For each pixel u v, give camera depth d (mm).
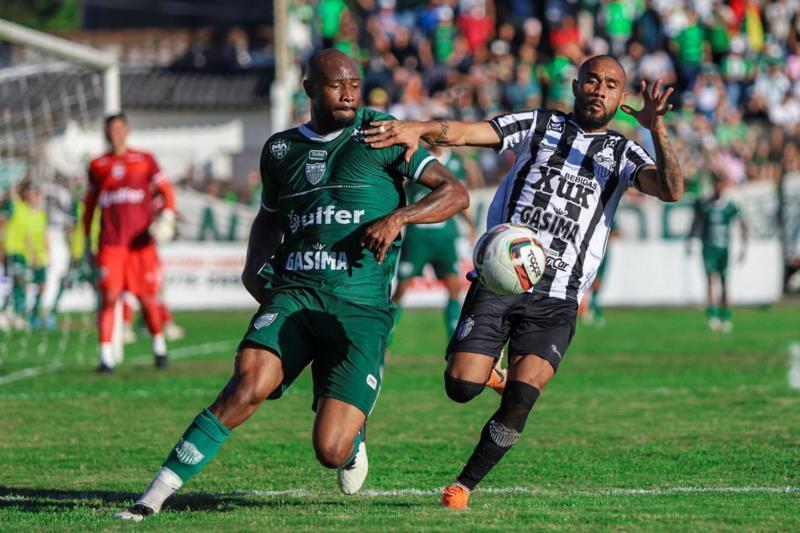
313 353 22078
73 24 155000
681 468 27688
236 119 115375
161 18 139875
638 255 88938
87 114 73625
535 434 32969
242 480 26781
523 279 22312
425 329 71688
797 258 96312
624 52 110312
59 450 30859
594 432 33188
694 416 35969
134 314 83188
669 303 89375
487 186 93125
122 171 48625
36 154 71812
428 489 25453
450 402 40188
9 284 71938
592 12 112938
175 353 57906
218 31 131375
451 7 112000
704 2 110500
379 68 104000
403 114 100938
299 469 28188
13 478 27000
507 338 23578
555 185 23875
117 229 48719
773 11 115625
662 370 48750
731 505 22844
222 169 102250
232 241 89938
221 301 88250
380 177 22062
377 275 22078
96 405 39406
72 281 72062
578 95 24188
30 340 67062
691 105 103688
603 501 23438
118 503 23812
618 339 63438
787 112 108938
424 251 52250
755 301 90438
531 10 115000
